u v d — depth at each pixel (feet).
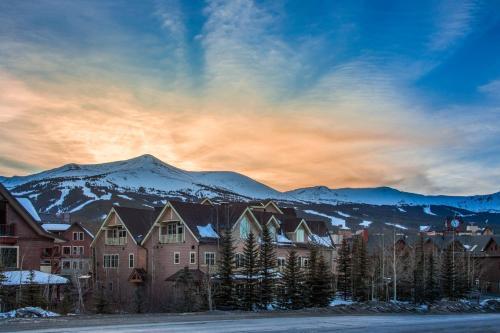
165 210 214.07
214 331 68.33
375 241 364.79
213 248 201.46
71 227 322.55
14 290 138.82
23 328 67.62
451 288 246.47
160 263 213.25
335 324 84.23
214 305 158.40
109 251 237.66
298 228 233.76
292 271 175.11
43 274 150.71
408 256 297.33
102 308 150.71
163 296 186.29
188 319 83.82
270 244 173.27
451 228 508.94
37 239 155.02
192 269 195.93
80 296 150.71
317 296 174.29
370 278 230.48
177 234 207.62
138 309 160.66
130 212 238.27
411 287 237.86
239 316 93.61
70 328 68.13
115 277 227.20
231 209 215.31
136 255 222.69
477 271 300.81
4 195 150.71
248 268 167.02
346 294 225.56
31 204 165.37
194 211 211.20
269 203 250.98
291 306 170.81
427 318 113.39
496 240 347.36
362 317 106.01
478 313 165.58
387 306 157.38
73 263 314.35
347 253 228.02
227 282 161.17
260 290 166.71
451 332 81.35
